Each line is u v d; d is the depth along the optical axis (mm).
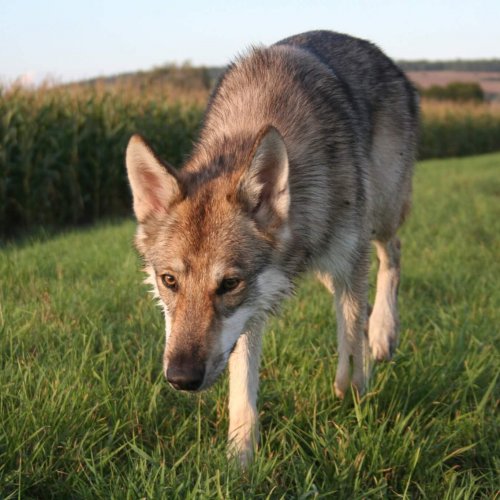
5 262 2182
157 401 1388
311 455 1316
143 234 1325
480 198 4402
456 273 2299
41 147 4375
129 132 4949
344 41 1701
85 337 1546
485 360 1554
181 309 1232
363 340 1481
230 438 1309
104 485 1171
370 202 1569
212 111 1501
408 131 1769
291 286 1351
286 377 1475
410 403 1429
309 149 1400
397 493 1229
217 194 1291
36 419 1261
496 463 1271
